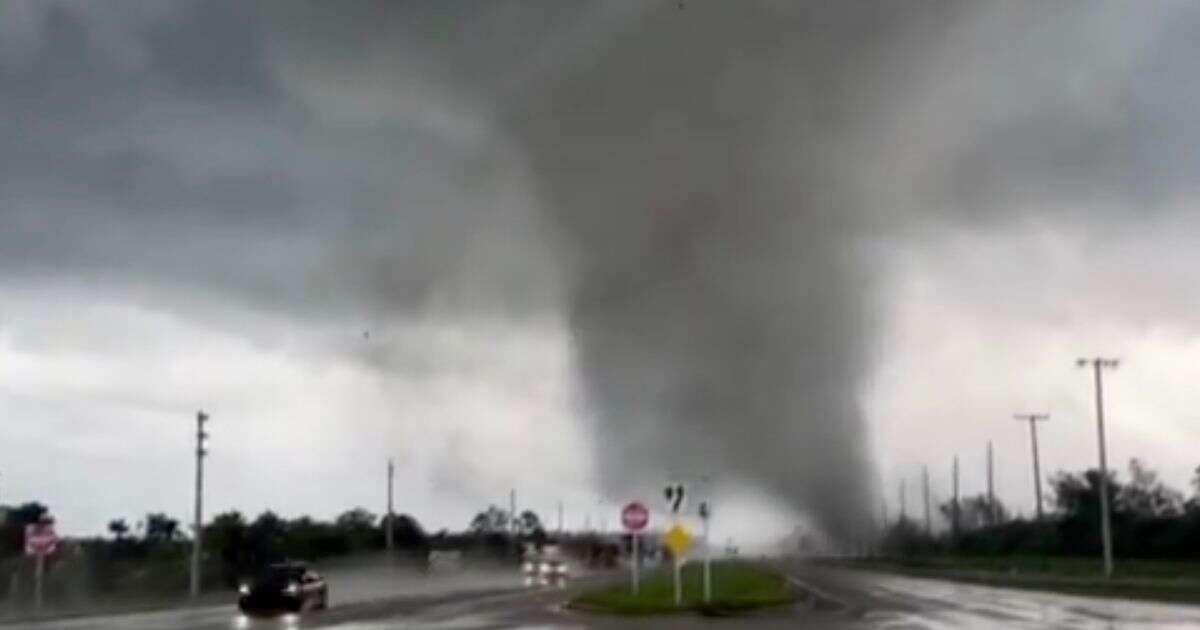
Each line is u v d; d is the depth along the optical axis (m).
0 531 81.06
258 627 42.22
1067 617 43.69
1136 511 131.25
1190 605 51.41
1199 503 129.88
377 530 131.12
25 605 59.06
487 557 135.12
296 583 53.44
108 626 43.56
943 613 46.66
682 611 48.09
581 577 100.19
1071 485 134.88
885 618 43.94
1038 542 136.50
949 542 170.38
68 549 82.25
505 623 42.56
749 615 46.19
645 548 128.88
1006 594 62.91
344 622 44.72
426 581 98.25
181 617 49.91
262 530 107.75
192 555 79.00
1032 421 128.88
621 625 40.59
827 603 54.34
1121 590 65.38
